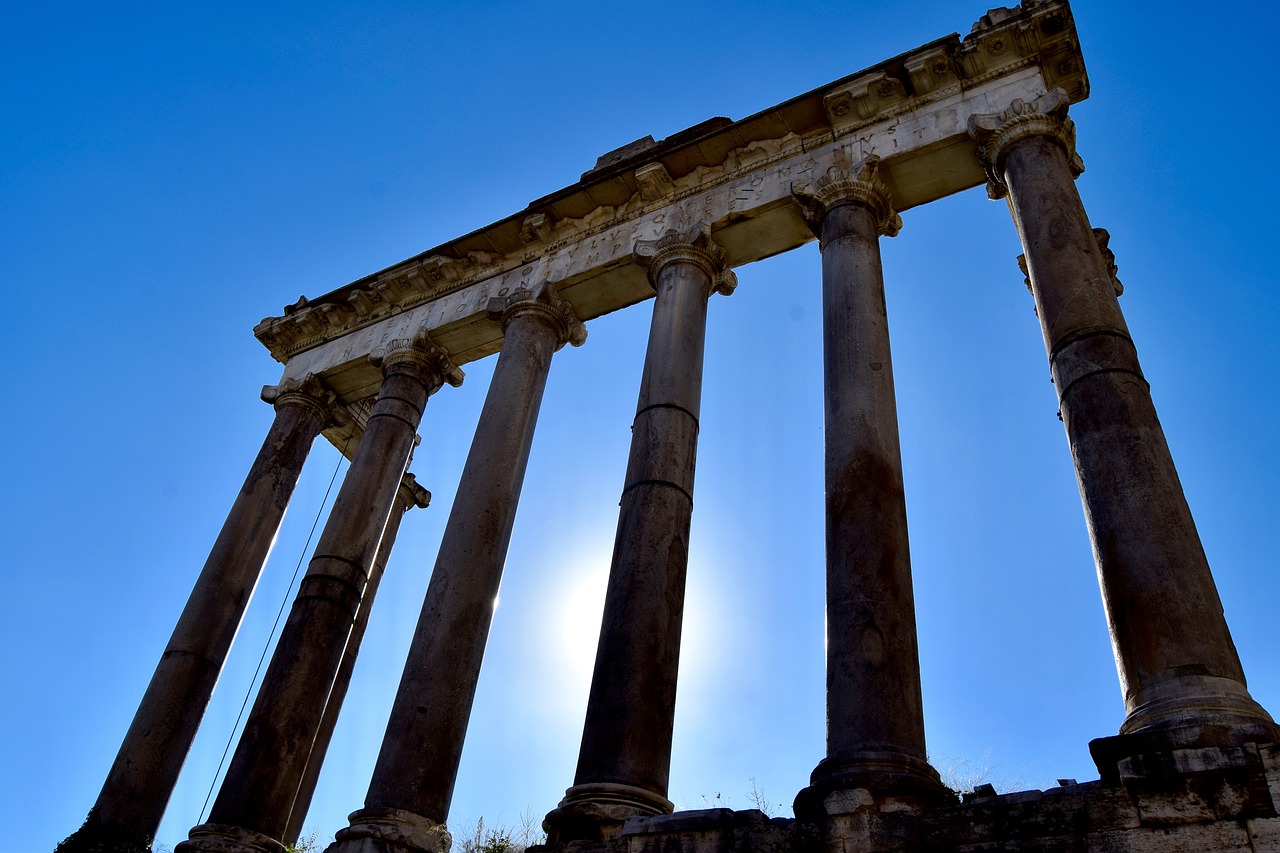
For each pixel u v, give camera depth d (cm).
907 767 1112
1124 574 1127
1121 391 1294
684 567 1595
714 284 2119
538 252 2450
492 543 1827
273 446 2505
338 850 1411
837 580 1316
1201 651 1040
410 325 2559
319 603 2002
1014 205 1725
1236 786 910
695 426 1814
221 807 1716
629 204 2356
